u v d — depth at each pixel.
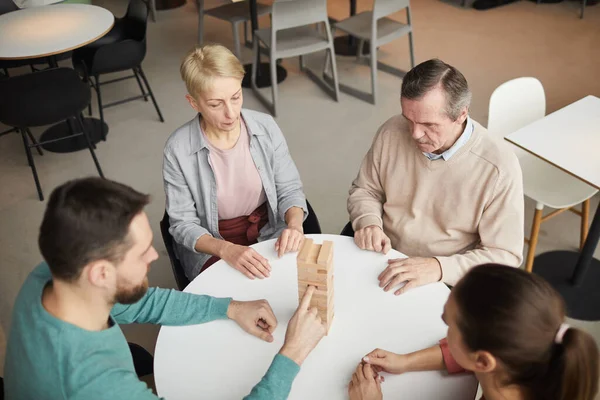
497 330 0.94
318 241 1.73
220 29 4.96
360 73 4.23
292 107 3.84
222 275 1.62
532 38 4.57
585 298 2.37
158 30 4.99
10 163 3.39
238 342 1.40
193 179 1.92
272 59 3.56
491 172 1.64
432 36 4.69
